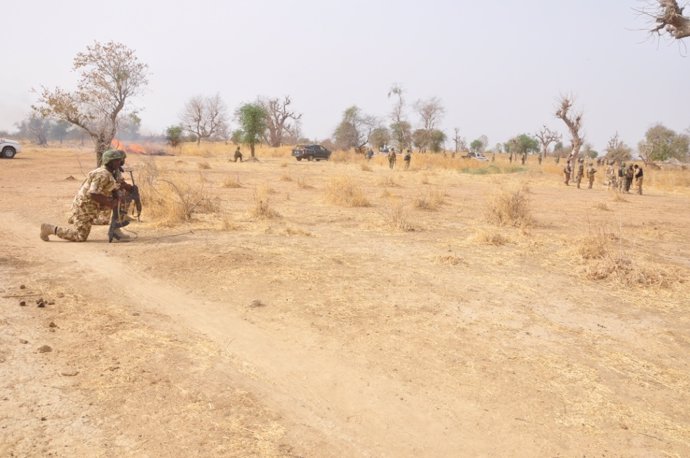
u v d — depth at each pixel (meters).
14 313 5.65
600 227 13.29
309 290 6.99
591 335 5.96
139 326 5.56
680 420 4.22
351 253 9.26
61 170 25.64
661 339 5.95
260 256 8.54
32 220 11.17
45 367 4.49
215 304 6.39
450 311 6.48
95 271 7.45
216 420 3.87
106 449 3.44
